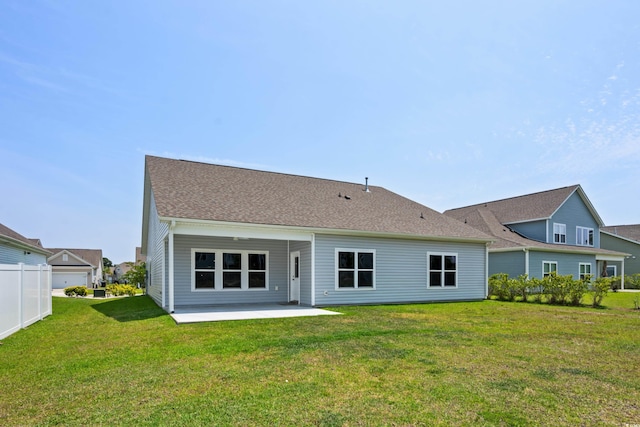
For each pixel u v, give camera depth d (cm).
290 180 1800
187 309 1254
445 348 679
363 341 730
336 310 1223
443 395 445
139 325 949
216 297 1437
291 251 1565
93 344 743
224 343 709
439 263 1667
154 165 1509
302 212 1438
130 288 3008
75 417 390
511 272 2286
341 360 593
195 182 1443
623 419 385
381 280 1507
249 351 651
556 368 559
